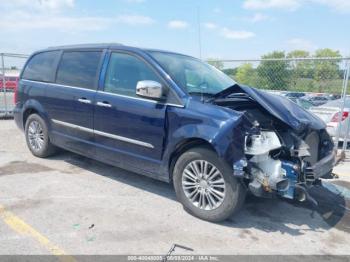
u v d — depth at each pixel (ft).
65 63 17.66
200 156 12.21
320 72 26.61
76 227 11.61
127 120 14.11
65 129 17.28
